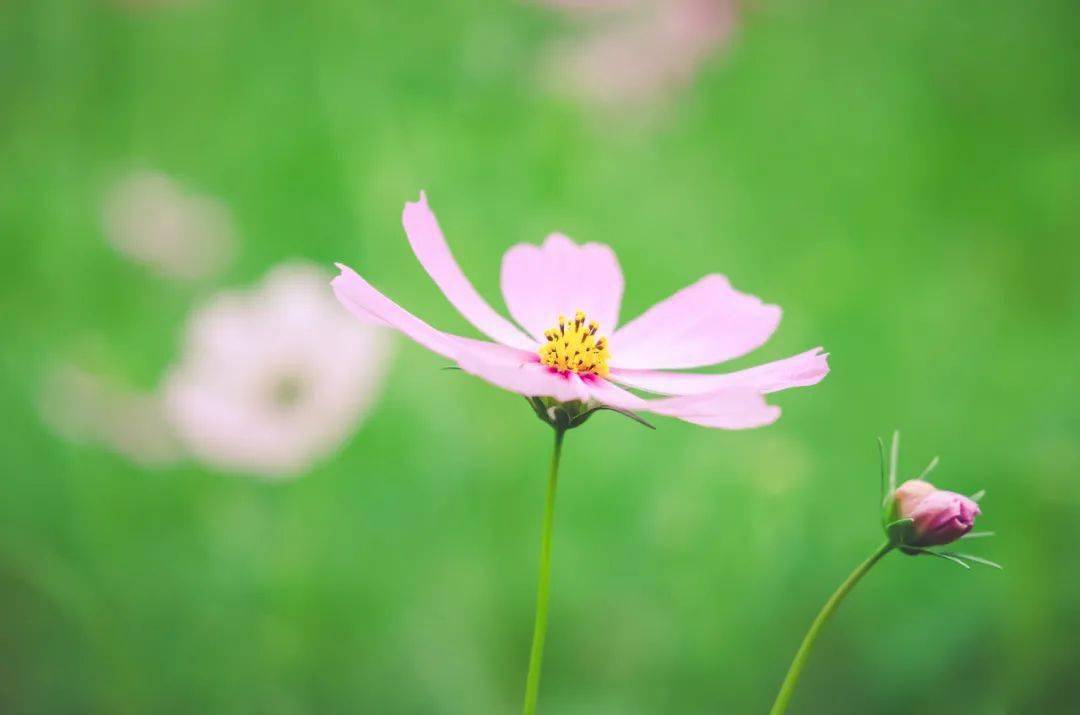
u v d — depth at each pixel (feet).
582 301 1.35
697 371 2.07
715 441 1.82
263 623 1.66
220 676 1.62
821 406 2.02
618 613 1.70
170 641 1.64
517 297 1.34
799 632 1.69
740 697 1.65
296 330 1.76
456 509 1.79
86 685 1.58
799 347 2.08
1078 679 1.62
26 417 1.76
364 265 1.94
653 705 1.65
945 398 2.00
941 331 2.12
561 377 1.26
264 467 1.66
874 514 1.82
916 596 1.72
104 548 1.70
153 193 2.01
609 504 1.82
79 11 2.12
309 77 2.17
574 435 1.93
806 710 1.64
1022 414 1.91
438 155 2.01
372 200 1.92
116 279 2.01
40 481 1.72
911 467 1.87
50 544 1.67
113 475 1.77
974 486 1.82
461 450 1.80
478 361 1.18
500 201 2.00
